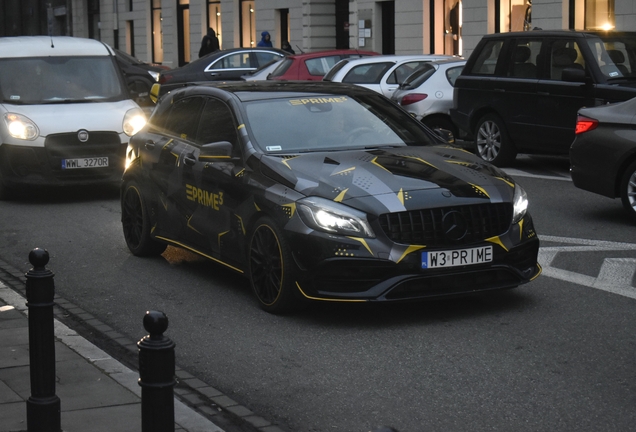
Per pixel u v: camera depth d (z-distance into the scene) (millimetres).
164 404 3604
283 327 7008
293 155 7578
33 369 4723
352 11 33188
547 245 9562
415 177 7098
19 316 7348
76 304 7883
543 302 7516
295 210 6961
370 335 6762
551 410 5305
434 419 5223
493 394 5570
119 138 13250
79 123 13102
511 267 7070
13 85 13773
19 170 13055
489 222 6996
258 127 7914
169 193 8773
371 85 17859
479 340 6586
